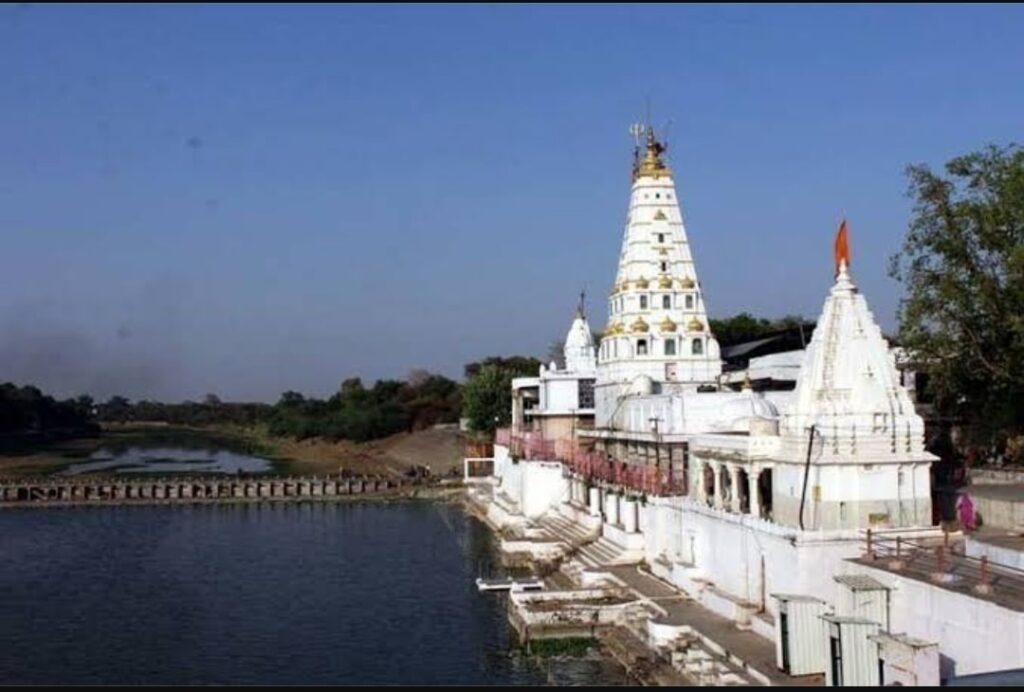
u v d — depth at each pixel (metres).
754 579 42.09
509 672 42.81
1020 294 46.50
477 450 127.00
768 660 35.91
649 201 79.25
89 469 157.75
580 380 89.75
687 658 37.88
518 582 58.78
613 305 81.31
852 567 35.56
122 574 68.94
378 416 190.12
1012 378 47.88
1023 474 48.62
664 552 53.66
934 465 54.19
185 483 119.38
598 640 46.16
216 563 73.00
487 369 133.12
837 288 42.44
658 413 61.03
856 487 40.41
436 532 87.62
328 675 43.66
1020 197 46.88
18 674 44.72
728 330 117.19
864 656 30.56
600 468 67.50
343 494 120.12
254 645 49.19
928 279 49.88
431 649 47.41
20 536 88.25
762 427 44.47
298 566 71.25
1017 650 27.80
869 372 41.25
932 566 34.41
